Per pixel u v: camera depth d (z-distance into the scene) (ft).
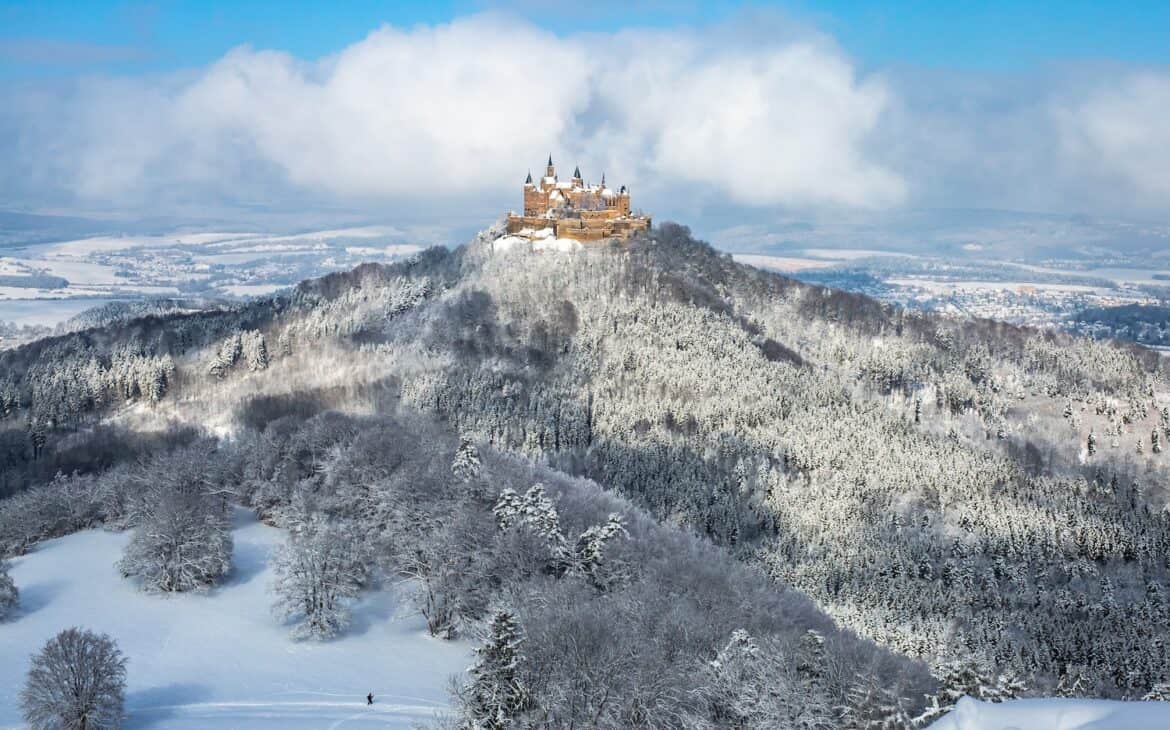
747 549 630.74
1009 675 276.00
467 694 278.46
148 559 453.58
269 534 529.45
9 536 519.19
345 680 362.53
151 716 331.16
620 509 518.78
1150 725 124.88
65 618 422.00
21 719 325.42
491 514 430.61
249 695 349.20
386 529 464.24
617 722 268.82
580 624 296.71
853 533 654.12
